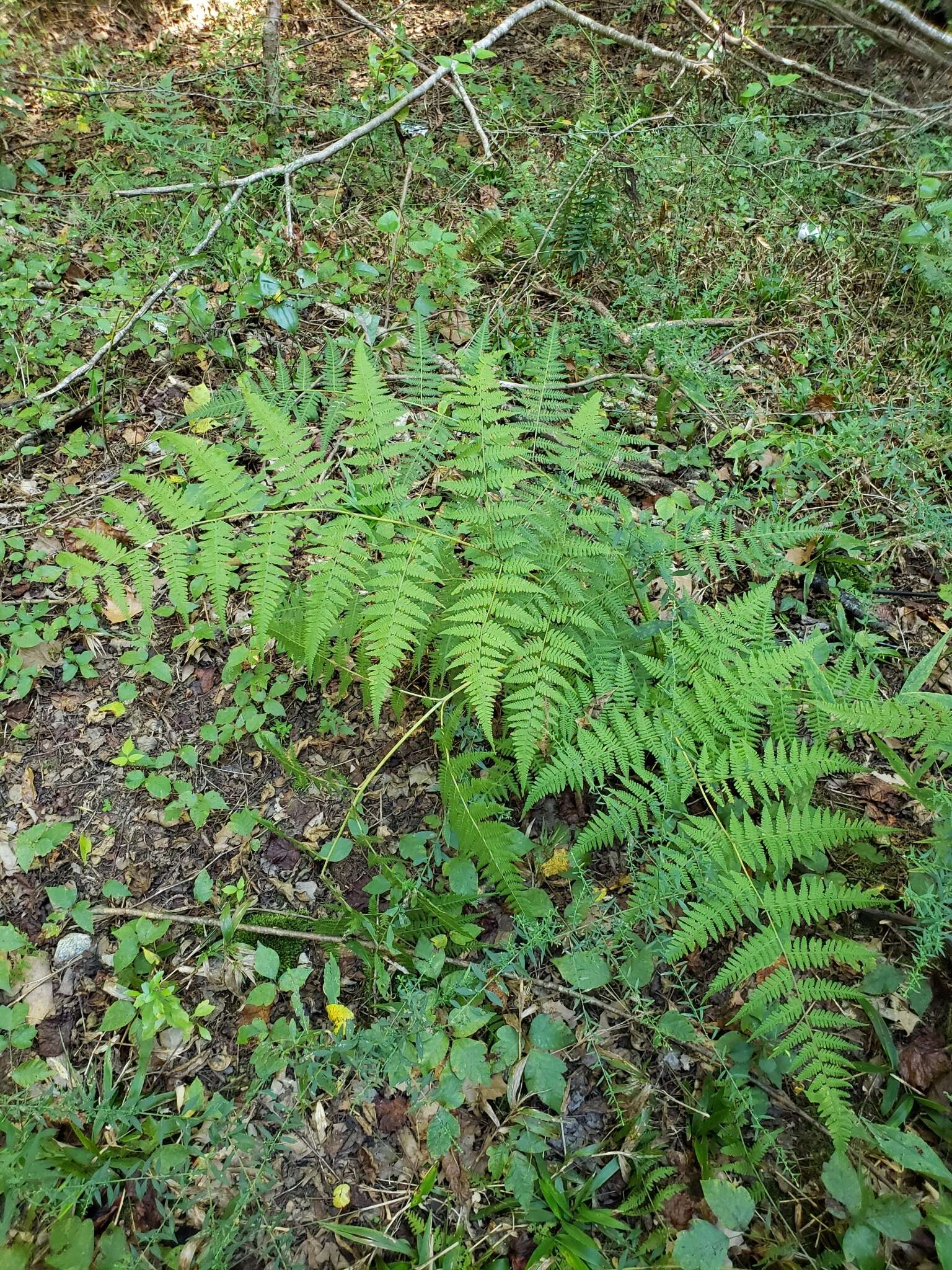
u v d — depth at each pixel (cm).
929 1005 216
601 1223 186
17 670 277
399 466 267
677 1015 210
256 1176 193
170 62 593
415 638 209
